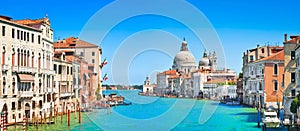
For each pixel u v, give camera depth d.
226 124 48.06
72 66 64.44
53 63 60.84
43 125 48.22
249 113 62.91
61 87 63.16
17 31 49.16
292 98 44.12
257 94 70.75
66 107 64.38
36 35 53.62
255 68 72.56
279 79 66.31
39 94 54.19
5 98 45.62
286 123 40.09
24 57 50.72
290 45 52.31
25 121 43.78
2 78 45.12
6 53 46.50
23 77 49.44
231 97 100.62
